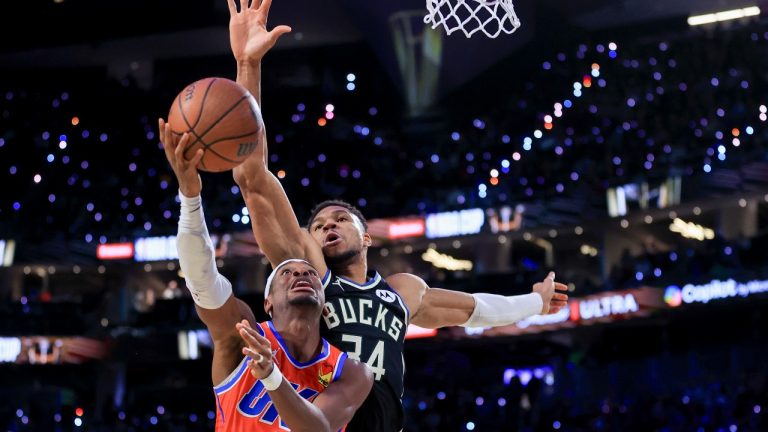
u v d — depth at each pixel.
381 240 19.22
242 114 3.72
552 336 18.00
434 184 19.42
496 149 19.39
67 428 18.53
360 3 20.66
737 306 15.17
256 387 3.93
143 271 21.22
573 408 15.95
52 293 22.42
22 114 21.84
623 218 17.53
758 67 18.20
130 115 22.02
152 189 20.97
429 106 21.33
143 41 22.62
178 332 18.92
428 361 19.52
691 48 19.47
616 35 20.72
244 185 4.36
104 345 19.16
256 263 20.55
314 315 4.05
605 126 18.58
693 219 18.34
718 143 16.98
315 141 21.12
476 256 19.28
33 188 20.92
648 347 17.70
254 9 4.54
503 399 16.73
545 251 20.19
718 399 14.30
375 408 4.21
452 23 19.30
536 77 20.78
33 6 22.50
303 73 22.69
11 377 20.41
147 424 18.50
